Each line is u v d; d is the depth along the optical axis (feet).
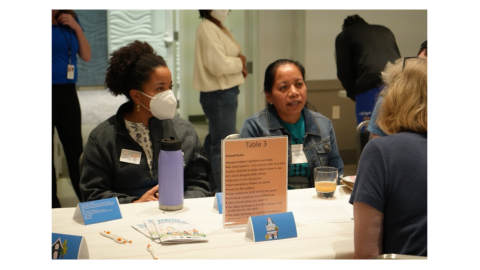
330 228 4.52
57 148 13.92
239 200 4.52
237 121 17.20
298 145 6.40
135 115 6.15
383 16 14.93
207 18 12.09
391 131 3.94
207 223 4.67
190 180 6.23
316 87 15.01
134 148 5.98
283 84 6.25
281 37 15.64
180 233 4.23
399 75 3.99
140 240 4.24
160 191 5.08
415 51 15.37
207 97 12.16
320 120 6.58
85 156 5.90
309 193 5.71
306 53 14.75
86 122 19.54
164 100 5.94
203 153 6.48
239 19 16.14
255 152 4.52
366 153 3.78
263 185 4.58
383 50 11.95
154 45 18.38
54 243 3.84
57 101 10.95
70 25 10.85
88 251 3.91
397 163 3.65
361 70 12.04
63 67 10.88
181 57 18.85
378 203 3.65
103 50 20.63
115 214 4.82
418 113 3.76
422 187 3.60
